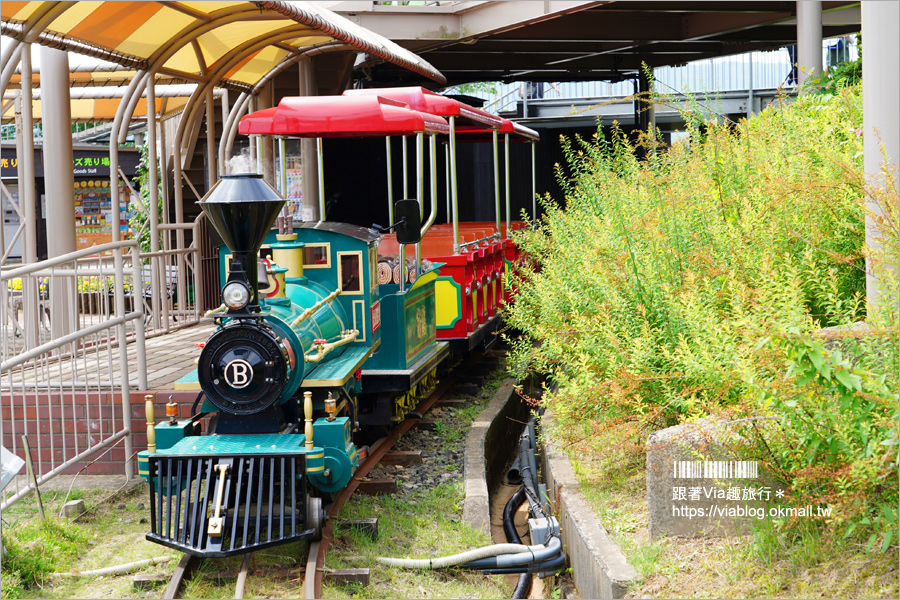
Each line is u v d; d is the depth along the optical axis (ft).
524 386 36.76
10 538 17.79
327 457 18.38
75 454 22.08
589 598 16.11
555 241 31.63
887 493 13.37
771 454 14.90
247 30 34.73
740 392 15.81
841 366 12.98
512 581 19.27
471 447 25.50
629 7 55.62
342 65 56.95
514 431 33.71
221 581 16.67
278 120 26.63
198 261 39.60
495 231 40.37
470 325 32.04
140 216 52.24
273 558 17.66
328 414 18.78
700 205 21.67
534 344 35.04
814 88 36.09
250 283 18.61
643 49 76.74
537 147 80.43
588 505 18.49
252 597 15.94
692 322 17.43
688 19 65.05
